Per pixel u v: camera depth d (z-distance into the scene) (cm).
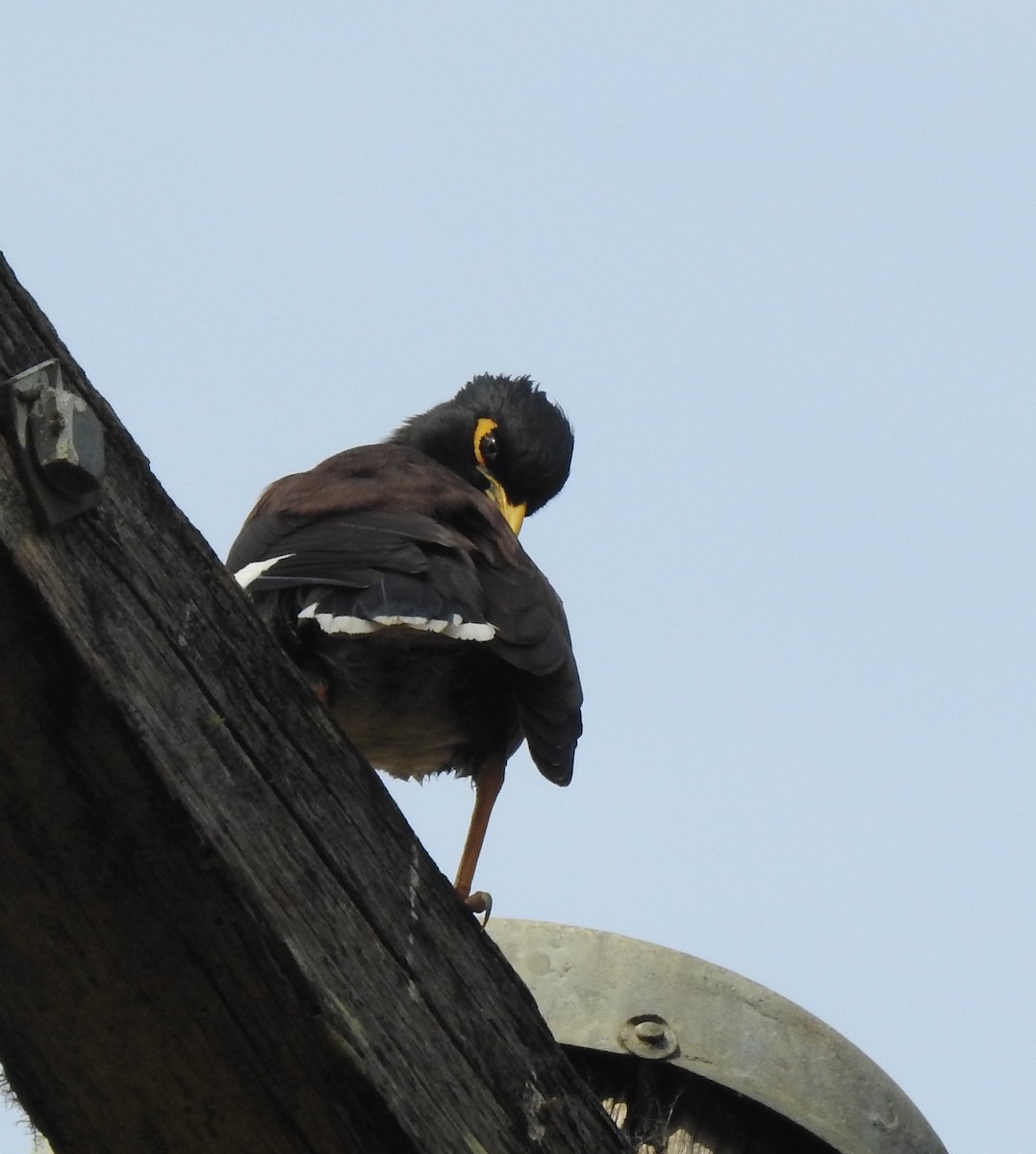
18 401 518
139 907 551
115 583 545
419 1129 597
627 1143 697
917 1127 877
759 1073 859
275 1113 586
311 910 583
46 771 531
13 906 548
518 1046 661
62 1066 579
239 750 575
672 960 873
